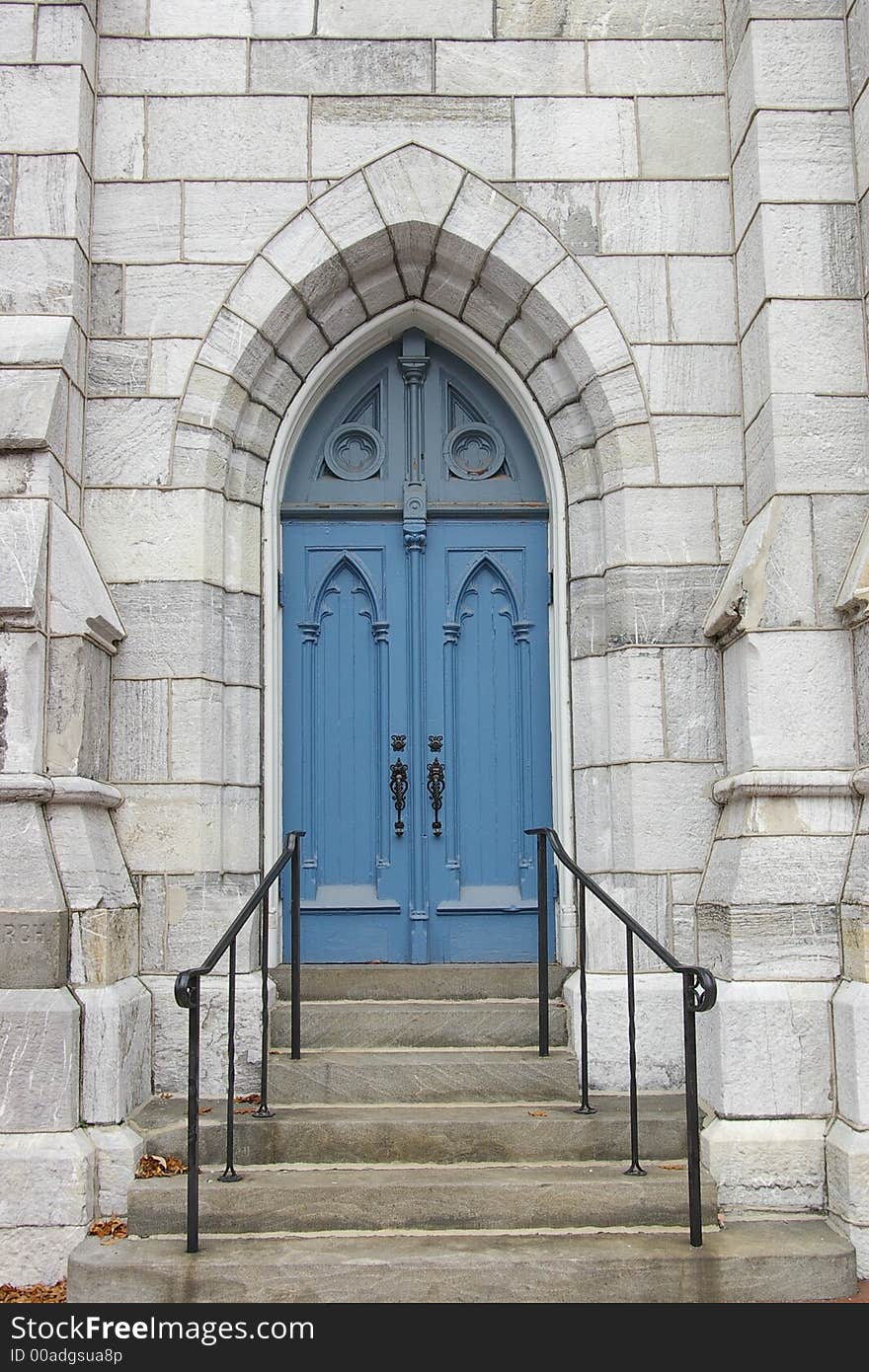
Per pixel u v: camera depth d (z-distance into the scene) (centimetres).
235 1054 454
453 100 512
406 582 539
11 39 486
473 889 527
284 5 514
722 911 436
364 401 550
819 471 457
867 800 433
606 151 510
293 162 506
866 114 461
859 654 441
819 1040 421
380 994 500
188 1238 375
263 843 506
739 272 498
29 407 445
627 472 494
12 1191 399
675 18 518
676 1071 461
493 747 534
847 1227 391
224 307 497
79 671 443
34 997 412
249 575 508
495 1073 451
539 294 503
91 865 431
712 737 482
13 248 473
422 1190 393
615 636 491
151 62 509
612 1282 367
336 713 535
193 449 489
